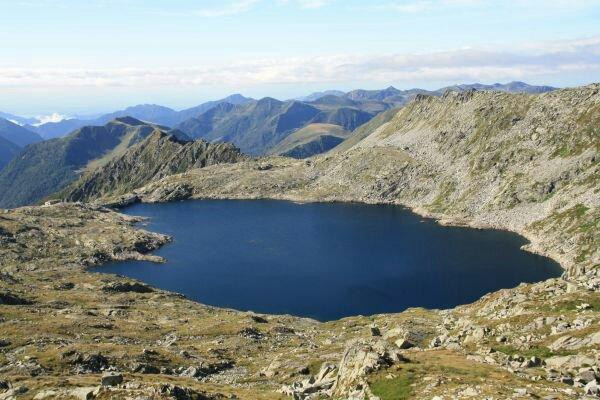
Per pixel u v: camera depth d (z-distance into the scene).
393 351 49.69
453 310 102.31
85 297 123.44
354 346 54.56
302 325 115.94
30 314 93.94
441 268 185.88
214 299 160.50
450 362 47.34
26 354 66.62
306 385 52.97
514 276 173.12
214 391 52.16
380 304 150.25
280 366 70.94
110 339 83.94
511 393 35.94
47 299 113.94
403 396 39.09
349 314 143.25
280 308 150.00
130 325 97.12
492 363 48.03
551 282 77.88
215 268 198.88
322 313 144.62
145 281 183.00
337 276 180.50
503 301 78.25
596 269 78.75
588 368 43.19
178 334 94.38
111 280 147.00
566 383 40.22
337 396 45.97
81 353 66.50
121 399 41.16
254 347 88.06
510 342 55.41
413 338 73.31
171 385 45.69
